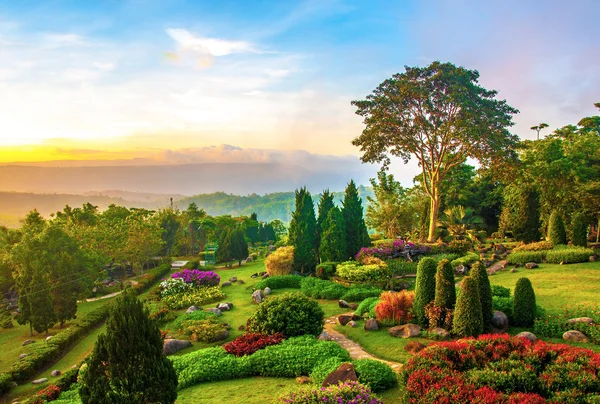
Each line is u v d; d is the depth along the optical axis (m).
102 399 9.10
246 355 14.45
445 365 10.27
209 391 12.53
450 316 15.59
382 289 24.75
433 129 35.75
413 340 15.63
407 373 10.38
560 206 34.53
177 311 24.41
